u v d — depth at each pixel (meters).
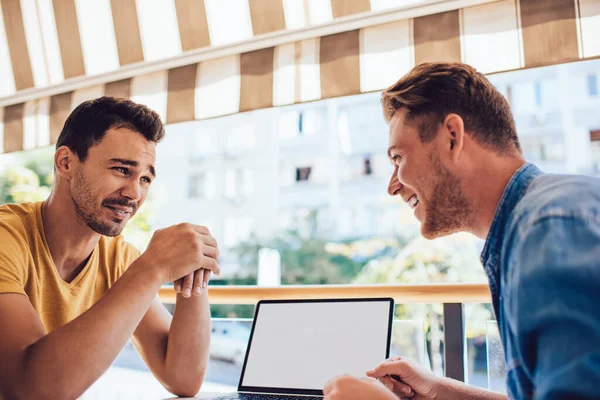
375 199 10.89
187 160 12.27
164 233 1.14
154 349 1.30
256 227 11.61
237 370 1.36
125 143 1.18
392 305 1.16
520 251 0.65
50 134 2.14
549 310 0.58
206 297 1.31
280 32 1.77
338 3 1.68
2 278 1.04
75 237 1.23
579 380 0.54
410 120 0.87
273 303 1.28
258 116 12.13
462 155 0.83
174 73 1.95
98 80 2.08
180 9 1.93
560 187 0.69
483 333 1.25
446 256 7.50
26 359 0.94
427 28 1.59
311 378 1.14
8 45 2.22
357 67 1.66
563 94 9.64
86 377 0.94
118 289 1.03
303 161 11.65
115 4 2.05
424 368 1.02
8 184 6.93
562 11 1.44
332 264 9.94
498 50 1.50
